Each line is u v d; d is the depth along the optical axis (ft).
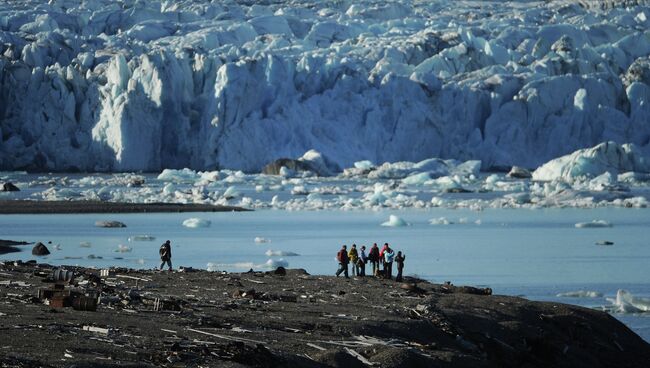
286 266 357.00
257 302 224.74
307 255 400.06
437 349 192.03
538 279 342.64
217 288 250.98
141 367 144.25
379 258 302.86
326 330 194.49
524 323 228.63
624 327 246.27
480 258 401.70
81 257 375.45
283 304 224.33
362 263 298.76
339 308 221.66
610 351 229.45
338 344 181.88
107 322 178.60
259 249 419.74
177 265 355.97
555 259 399.65
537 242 466.29
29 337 158.51
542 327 231.30
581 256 411.54
